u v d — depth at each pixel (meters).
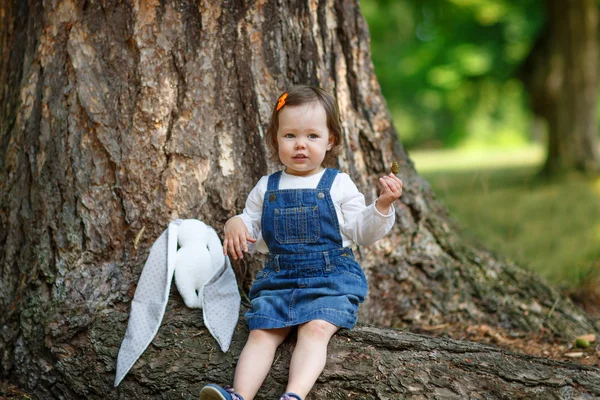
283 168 2.78
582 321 3.34
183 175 2.69
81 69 2.69
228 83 2.76
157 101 2.67
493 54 13.09
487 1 12.15
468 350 2.29
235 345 2.38
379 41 19.28
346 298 2.34
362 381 2.20
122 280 2.60
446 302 3.24
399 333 2.35
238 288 2.76
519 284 3.43
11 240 2.76
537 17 11.91
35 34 2.81
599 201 7.34
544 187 9.05
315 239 2.43
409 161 3.37
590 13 10.10
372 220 2.33
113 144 2.66
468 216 6.10
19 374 2.59
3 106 3.01
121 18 2.69
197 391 2.31
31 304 2.61
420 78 17.91
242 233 2.45
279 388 2.23
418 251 3.24
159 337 2.42
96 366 2.43
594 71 10.20
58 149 2.68
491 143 28.53
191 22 2.72
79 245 2.63
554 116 10.29
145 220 2.66
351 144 3.02
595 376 2.21
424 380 2.19
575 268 4.38
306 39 2.88
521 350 3.02
